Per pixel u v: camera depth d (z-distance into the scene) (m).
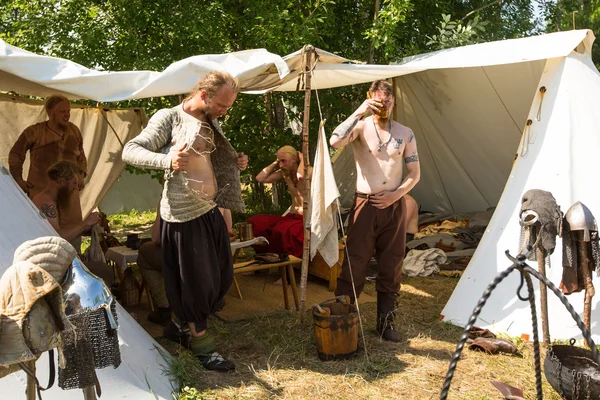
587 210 3.79
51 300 1.94
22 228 3.04
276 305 5.20
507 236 4.54
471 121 7.07
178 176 3.48
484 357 3.96
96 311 2.12
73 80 3.58
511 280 4.44
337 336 3.86
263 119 8.46
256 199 9.81
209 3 7.84
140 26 7.41
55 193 4.33
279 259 5.07
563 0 10.64
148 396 3.14
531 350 4.06
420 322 4.71
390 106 4.08
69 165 4.36
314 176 4.21
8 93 5.79
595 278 4.28
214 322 4.72
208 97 3.47
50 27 7.23
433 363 3.88
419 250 6.59
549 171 4.42
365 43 8.77
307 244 4.50
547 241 3.79
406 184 4.11
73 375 2.08
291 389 3.49
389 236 4.20
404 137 4.16
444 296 5.45
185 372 3.54
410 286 5.80
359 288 4.30
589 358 3.39
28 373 2.04
